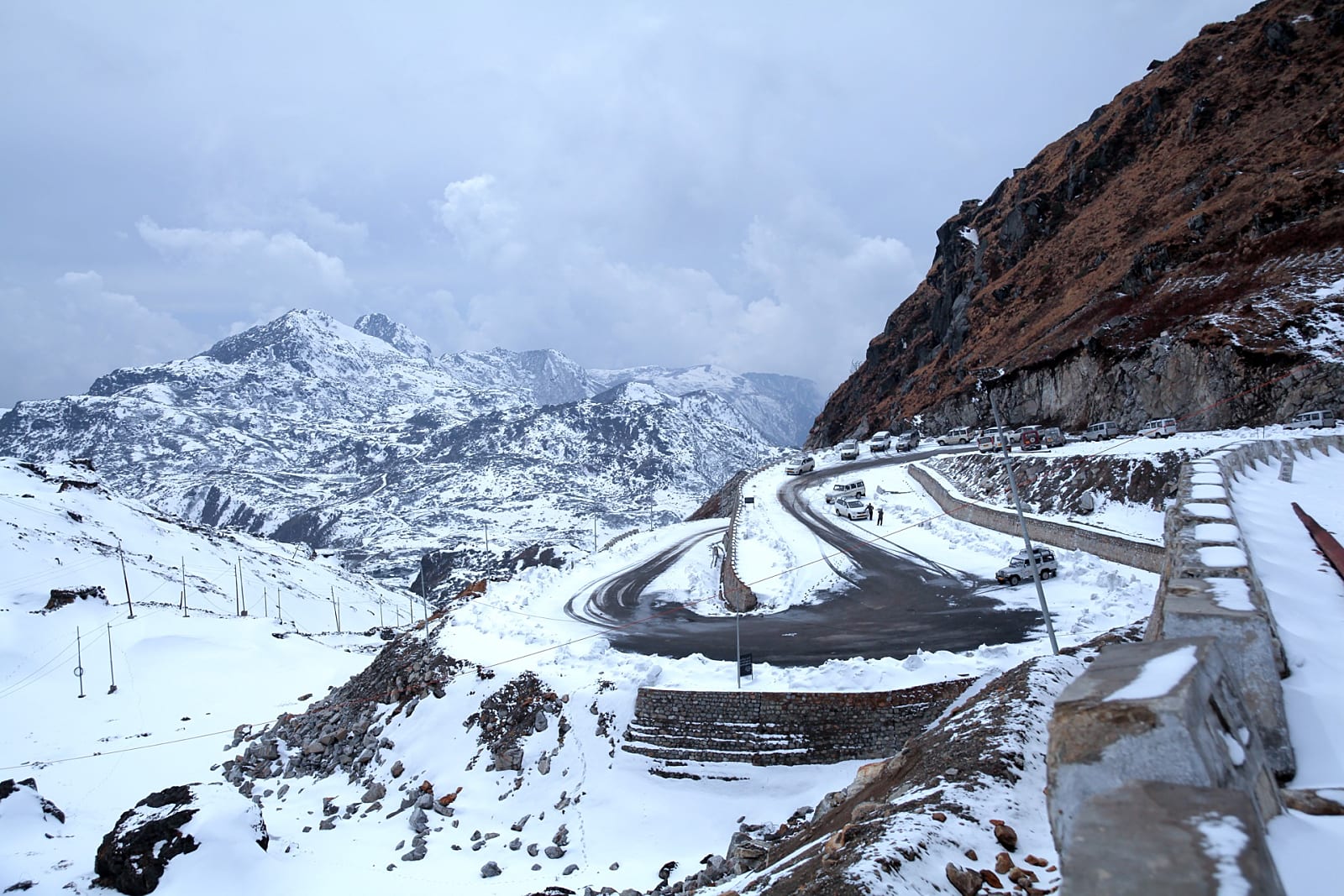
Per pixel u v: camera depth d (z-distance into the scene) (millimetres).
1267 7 94375
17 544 125062
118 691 74250
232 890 30828
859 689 31344
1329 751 6020
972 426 88750
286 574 197750
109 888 32125
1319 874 3963
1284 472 21328
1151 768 3623
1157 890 2756
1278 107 79688
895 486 74812
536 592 62188
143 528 179375
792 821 25672
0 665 79000
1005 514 54125
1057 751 3965
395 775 40531
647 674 37000
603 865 28406
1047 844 10273
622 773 33094
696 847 28172
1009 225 108812
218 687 75062
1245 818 3033
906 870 9195
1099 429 64625
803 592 48906
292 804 41750
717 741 32281
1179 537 10461
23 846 39094
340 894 29516
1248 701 6250
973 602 41312
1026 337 87312
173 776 52500
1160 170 88688
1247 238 66125
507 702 40375
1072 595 39500
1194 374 59812
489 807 34719
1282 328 56094
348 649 93688
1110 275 80875
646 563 70188
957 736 14695
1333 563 11328
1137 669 4430
